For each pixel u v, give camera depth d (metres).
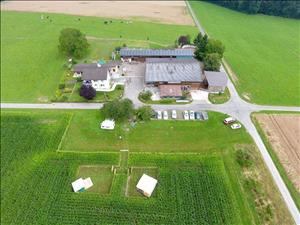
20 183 51.16
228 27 121.69
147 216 45.47
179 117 66.19
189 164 54.34
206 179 51.31
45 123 65.19
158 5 152.88
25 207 47.00
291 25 123.00
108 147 58.88
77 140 60.50
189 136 60.94
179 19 131.62
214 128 62.81
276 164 53.88
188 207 46.72
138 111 65.00
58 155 56.69
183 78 75.25
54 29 118.31
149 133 61.91
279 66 86.81
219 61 81.94
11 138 60.97
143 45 103.50
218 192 48.97
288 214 45.34
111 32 115.56
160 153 56.81
